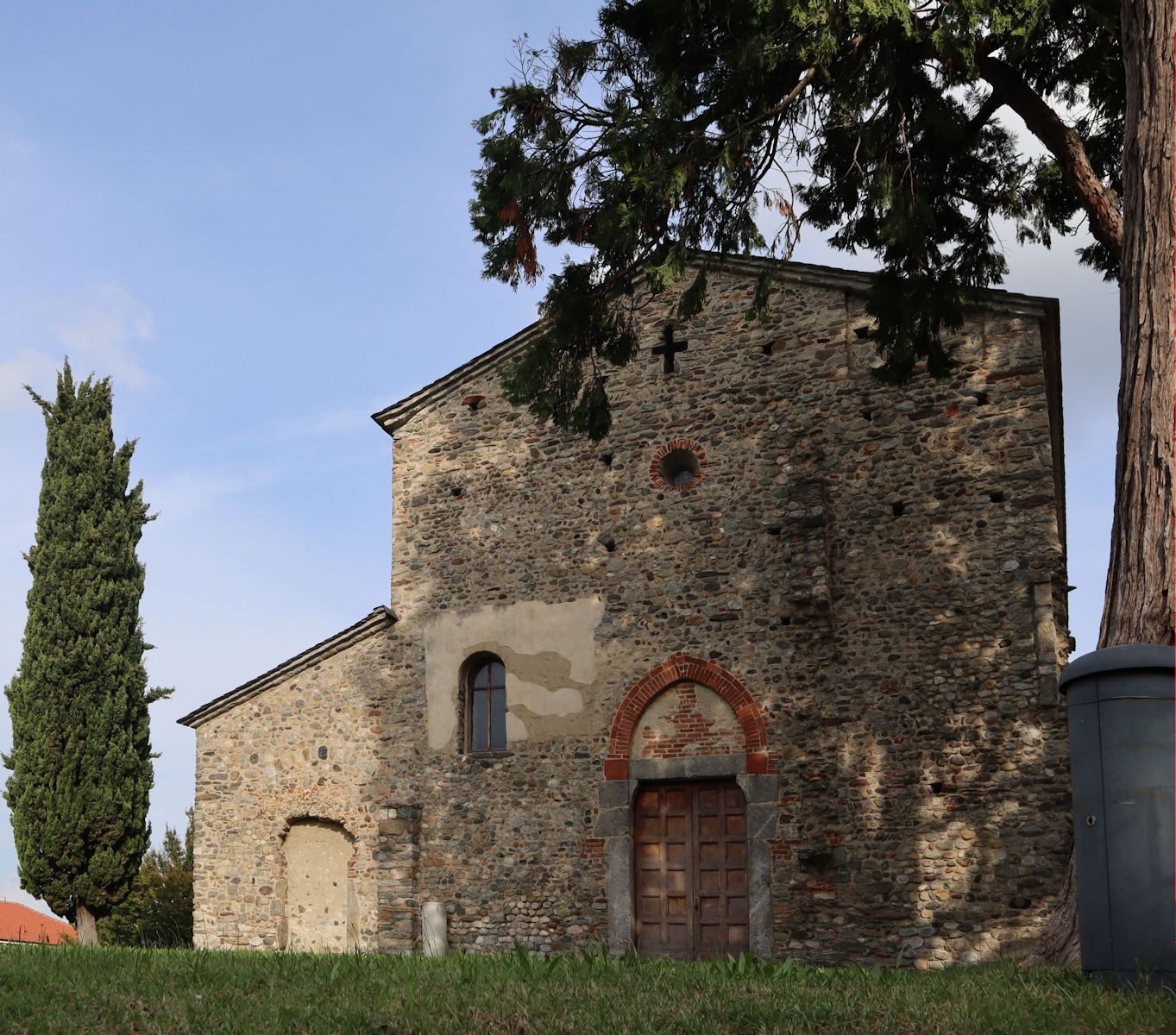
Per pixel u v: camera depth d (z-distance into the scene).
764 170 14.46
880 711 16.25
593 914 17.25
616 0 14.19
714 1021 7.39
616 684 17.81
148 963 9.79
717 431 18.02
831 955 15.81
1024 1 12.84
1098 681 8.30
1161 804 8.02
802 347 17.75
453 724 18.77
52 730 23.20
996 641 15.88
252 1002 7.95
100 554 24.03
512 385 15.70
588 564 18.42
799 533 17.06
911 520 16.62
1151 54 11.34
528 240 14.64
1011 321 16.62
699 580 17.64
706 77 14.05
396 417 20.34
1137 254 11.07
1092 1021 7.25
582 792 17.69
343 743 19.31
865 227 15.32
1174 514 10.42
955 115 14.34
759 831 16.50
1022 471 16.20
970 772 15.66
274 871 19.23
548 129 14.48
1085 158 13.66
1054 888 14.99
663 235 14.58
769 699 16.86
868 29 13.40
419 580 19.53
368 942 18.42
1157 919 7.91
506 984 8.58
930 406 16.83
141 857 23.53
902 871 15.73
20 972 8.92
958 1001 7.97
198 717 20.11
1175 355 10.74
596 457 18.73
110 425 24.98
